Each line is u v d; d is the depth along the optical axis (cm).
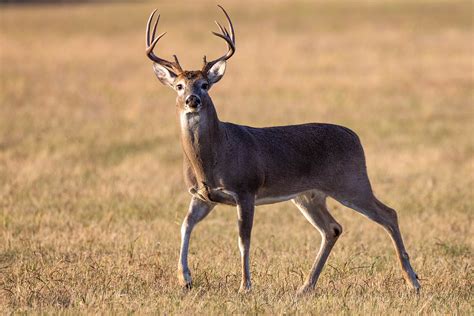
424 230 2584
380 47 7869
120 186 3073
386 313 1686
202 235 2491
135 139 4084
